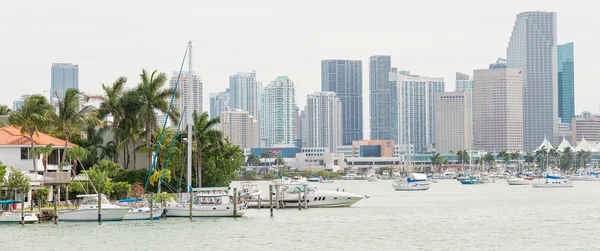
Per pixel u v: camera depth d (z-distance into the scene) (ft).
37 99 524.52
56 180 501.56
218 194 502.79
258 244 391.04
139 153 638.94
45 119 516.73
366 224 486.79
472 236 428.15
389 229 459.73
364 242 401.08
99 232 425.28
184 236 414.82
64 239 399.44
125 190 557.33
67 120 540.52
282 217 519.60
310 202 599.57
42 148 515.09
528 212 603.26
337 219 514.27
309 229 452.35
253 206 599.57
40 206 467.93
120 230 433.89
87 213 464.65
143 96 624.18
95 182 539.70
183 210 494.59
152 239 402.72
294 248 378.94
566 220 526.98
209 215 497.46
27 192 478.18
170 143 640.17
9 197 471.21
